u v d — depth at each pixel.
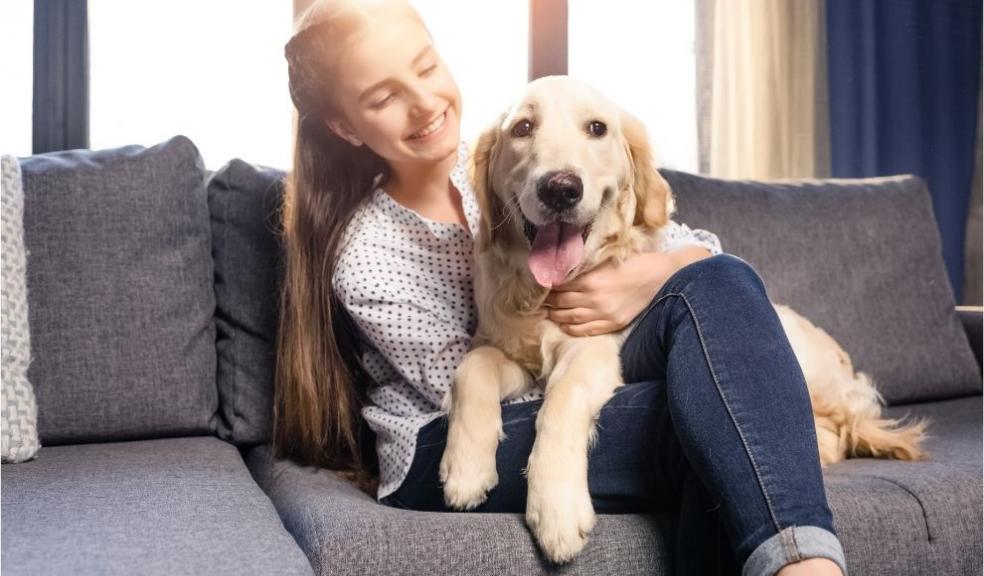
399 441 1.43
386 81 1.46
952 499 1.36
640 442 1.23
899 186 2.38
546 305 1.47
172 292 1.74
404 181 1.63
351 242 1.58
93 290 1.68
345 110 1.54
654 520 1.21
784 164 3.03
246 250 1.84
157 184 1.77
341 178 1.66
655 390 1.23
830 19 3.09
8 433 1.44
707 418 1.11
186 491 1.26
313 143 1.65
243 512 1.17
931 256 2.31
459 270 1.58
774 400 1.11
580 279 1.44
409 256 1.56
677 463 1.20
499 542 1.13
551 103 1.42
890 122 3.23
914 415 2.05
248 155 2.57
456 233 1.56
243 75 2.55
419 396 1.54
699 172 2.97
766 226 2.17
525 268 1.46
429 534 1.12
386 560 1.10
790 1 3.04
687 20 2.99
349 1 1.49
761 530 1.05
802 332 1.76
